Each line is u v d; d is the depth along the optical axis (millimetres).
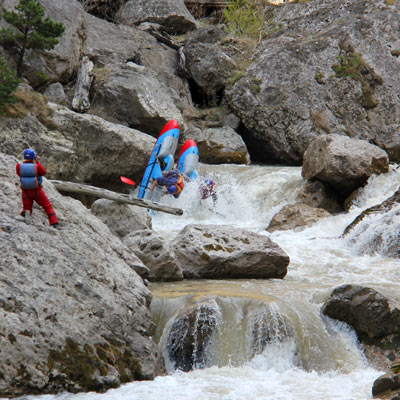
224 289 12641
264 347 10586
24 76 27969
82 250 11039
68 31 31375
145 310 10789
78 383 8781
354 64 34812
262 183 26562
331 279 14594
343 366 10297
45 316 9117
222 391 8977
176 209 15703
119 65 33812
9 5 28766
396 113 33469
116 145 25703
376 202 22641
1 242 9977
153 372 9852
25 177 10758
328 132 33156
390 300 10898
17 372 8250
